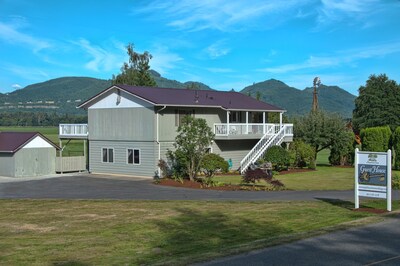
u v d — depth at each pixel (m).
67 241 12.32
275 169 37.25
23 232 13.90
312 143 42.47
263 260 8.86
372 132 41.91
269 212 15.91
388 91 74.12
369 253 9.27
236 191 24.20
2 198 23.22
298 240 10.55
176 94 37.25
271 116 53.88
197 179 29.89
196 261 8.91
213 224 14.11
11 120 148.38
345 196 20.44
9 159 36.47
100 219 15.85
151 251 10.85
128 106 35.41
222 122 38.62
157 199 21.31
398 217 13.53
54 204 20.34
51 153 38.47
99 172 37.84
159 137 33.72
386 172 15.06
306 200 19.16
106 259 10.20
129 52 65.94
